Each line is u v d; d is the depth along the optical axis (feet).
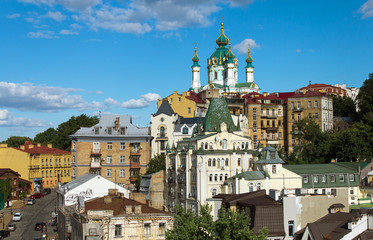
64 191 322.55
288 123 598.75
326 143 485.56
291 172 338.75
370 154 443.32
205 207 221.46
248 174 332.19
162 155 477.36
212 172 351.67
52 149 628.69
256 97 618.85
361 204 322.75
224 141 372.79
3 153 571.69
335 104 651.66
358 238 205.05
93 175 350.02
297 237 226.79
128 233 221.87
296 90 651.66
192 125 526.57
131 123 513.45
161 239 224.94
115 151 490.90
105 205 241.55
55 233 346.95
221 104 392.68
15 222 394.11
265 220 229.45
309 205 235.61
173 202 383.45
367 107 579.48
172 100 613.52
